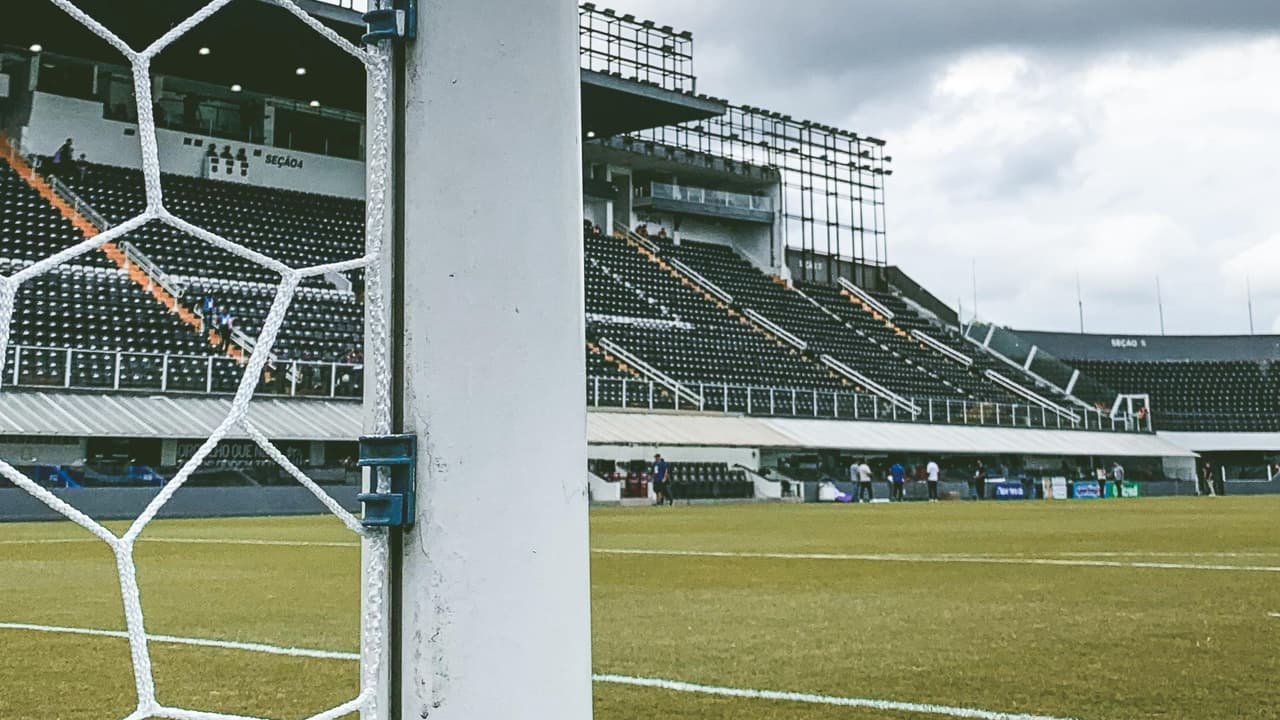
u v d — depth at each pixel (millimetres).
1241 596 6031
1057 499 32938
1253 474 43969
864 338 41969
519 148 1861
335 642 4594
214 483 21016
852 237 47969
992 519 17094
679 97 33938
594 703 3293
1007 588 6590
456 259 1807
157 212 1852
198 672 3883
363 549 1823
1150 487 38500
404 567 1759
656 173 43312
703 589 6695
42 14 26219
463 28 1863
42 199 26953
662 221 43531
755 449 30250
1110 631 4703
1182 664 3871
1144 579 7062
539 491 1789
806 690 3477
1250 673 3689
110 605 6008
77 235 26344
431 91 1849
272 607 5891
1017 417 37406
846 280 47406
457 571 1733
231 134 32188
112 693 3529
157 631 4949
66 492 19078
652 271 39500
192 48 28609
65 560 9609
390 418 1802
